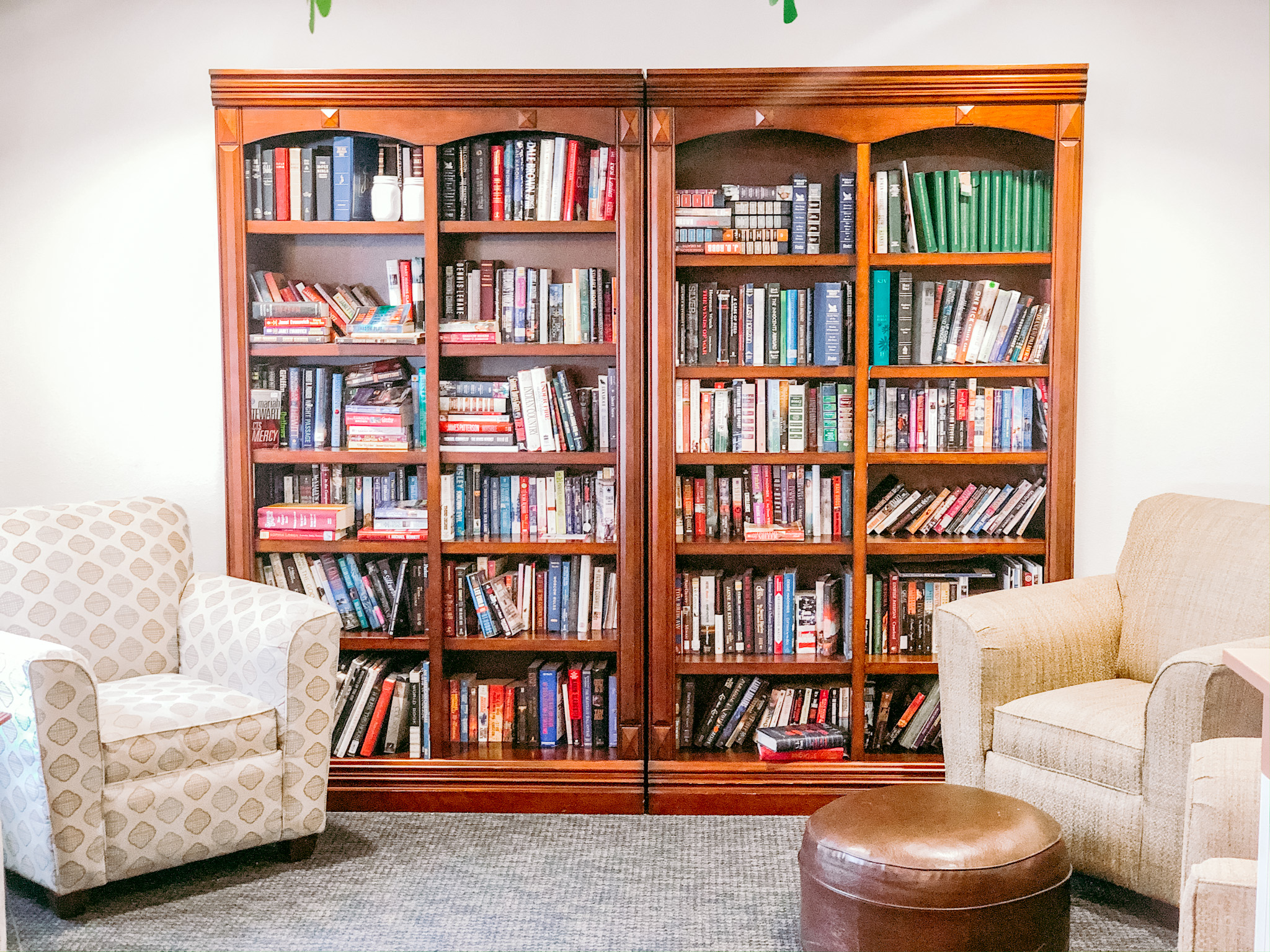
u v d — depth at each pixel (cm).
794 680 344
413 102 319
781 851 296
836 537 337
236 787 272
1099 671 295
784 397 333
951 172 326
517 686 342
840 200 324
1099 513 350
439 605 331
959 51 342
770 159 346
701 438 333
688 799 323
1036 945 215
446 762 327
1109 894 270
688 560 352
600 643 330
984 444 333
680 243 324
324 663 285
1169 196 342
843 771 322
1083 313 346
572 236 348
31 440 357
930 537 335
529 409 333
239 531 332
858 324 324
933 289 329
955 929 209
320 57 347
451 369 352
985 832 220
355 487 346
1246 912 152
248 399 330
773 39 344
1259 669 146
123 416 355
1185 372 346
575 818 321
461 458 331
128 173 350
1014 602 287
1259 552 278
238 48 347
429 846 299
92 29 347
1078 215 316
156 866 263
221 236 325
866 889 214
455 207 329
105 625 301
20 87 348
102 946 242
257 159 329
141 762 259
